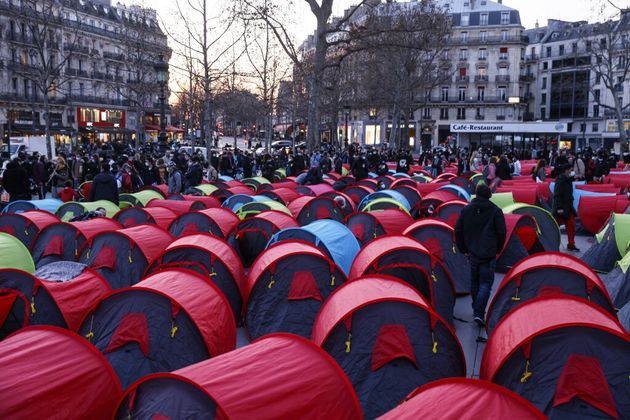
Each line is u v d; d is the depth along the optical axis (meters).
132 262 10.11
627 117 74.56
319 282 8.46
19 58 54.12
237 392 4.48
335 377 5.01
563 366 5.55
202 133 49.31
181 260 9.22
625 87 74.75
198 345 6.86
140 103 45.19
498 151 42.47
